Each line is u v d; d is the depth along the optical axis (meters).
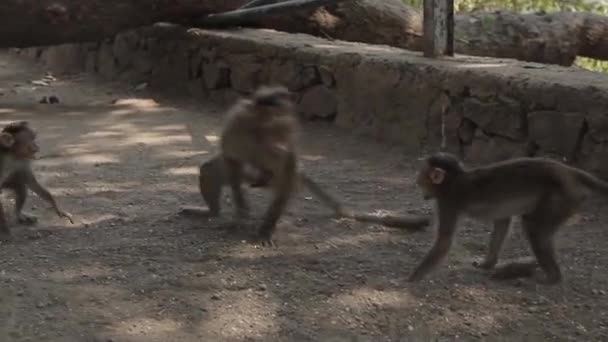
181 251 6.98
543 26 16.02
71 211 8.07
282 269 6.61
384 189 8.91
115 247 7.06
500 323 5.73
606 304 6.00
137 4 13.52
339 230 7.53
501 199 6.16
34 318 5.73
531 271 6.45
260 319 5.76
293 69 12.21
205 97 14.09
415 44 15.55
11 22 12.75
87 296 6.09
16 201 7.63
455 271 6.60
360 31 15.29
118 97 14.60
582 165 8.45
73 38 13.34
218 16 14.25
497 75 9.38
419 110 10.35
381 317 5.81
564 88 8.59
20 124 7.44
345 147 10.67
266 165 7.04
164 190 8.84
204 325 5.66
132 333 5.54
